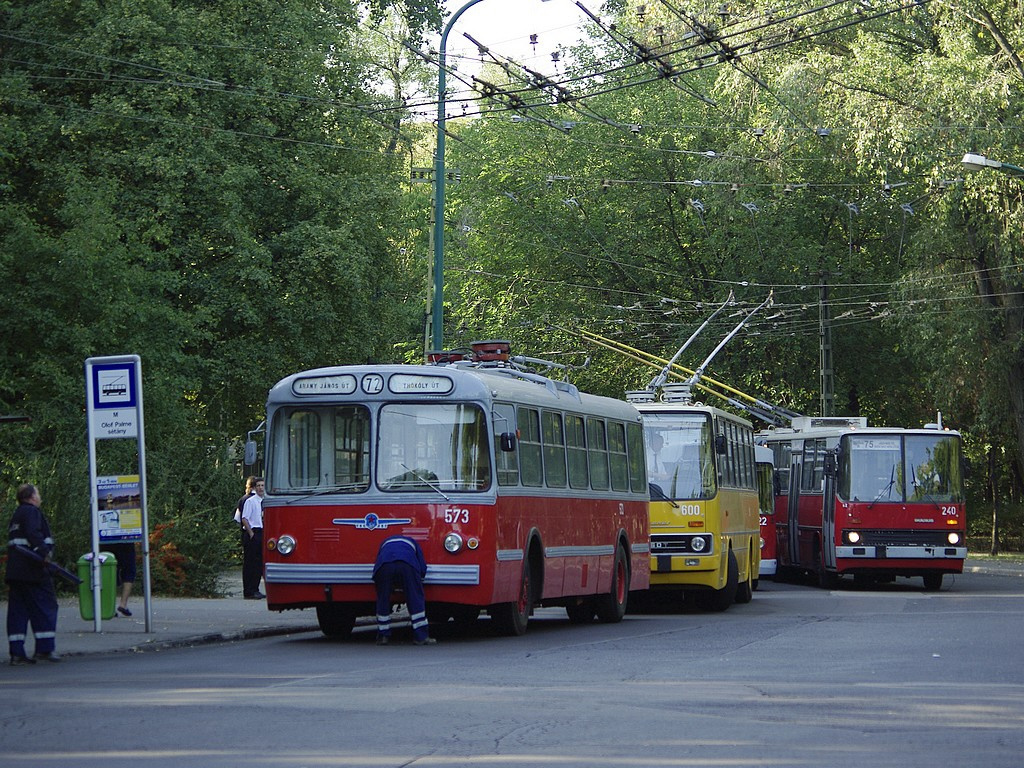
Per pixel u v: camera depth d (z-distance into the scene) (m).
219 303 42.94
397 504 21.02
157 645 20.55
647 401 33.31
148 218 41.09
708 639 22.08
